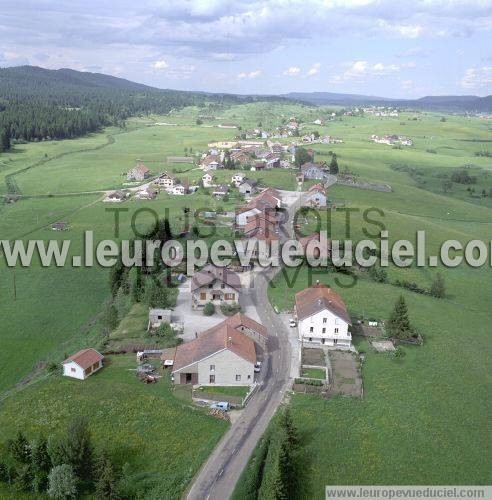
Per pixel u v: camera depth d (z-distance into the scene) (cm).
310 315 8631
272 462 5794
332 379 7631
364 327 9425
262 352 8325
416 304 10688
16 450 5844
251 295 10606
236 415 6738
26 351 9344
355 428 6562
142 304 10219
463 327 9894
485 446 6469
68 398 7038
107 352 8288
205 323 9350
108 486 5381
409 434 6531
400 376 7825
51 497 5475
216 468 5822
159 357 8131
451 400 7338
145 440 6272
